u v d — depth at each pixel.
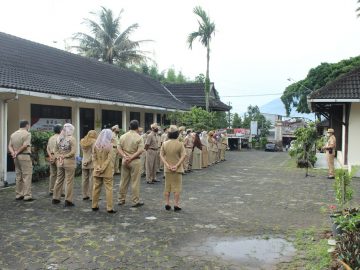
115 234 6.45
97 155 7.90
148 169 12.03
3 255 5.40
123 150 8.55
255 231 6.73
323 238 6.23
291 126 40.78
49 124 15.67
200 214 7.94
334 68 32.78
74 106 16.98
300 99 38.81
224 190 10.94
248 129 39.56
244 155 26.91
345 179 6.69
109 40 36.38
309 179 13.40
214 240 6.21
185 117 23.62
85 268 4.98
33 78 13.91
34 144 11.75
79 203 8.77
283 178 13.63
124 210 8.18
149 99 22.44
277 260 5.35
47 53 18.55
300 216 7.83
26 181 8.89
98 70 21.89
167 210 8.26
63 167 8.38
